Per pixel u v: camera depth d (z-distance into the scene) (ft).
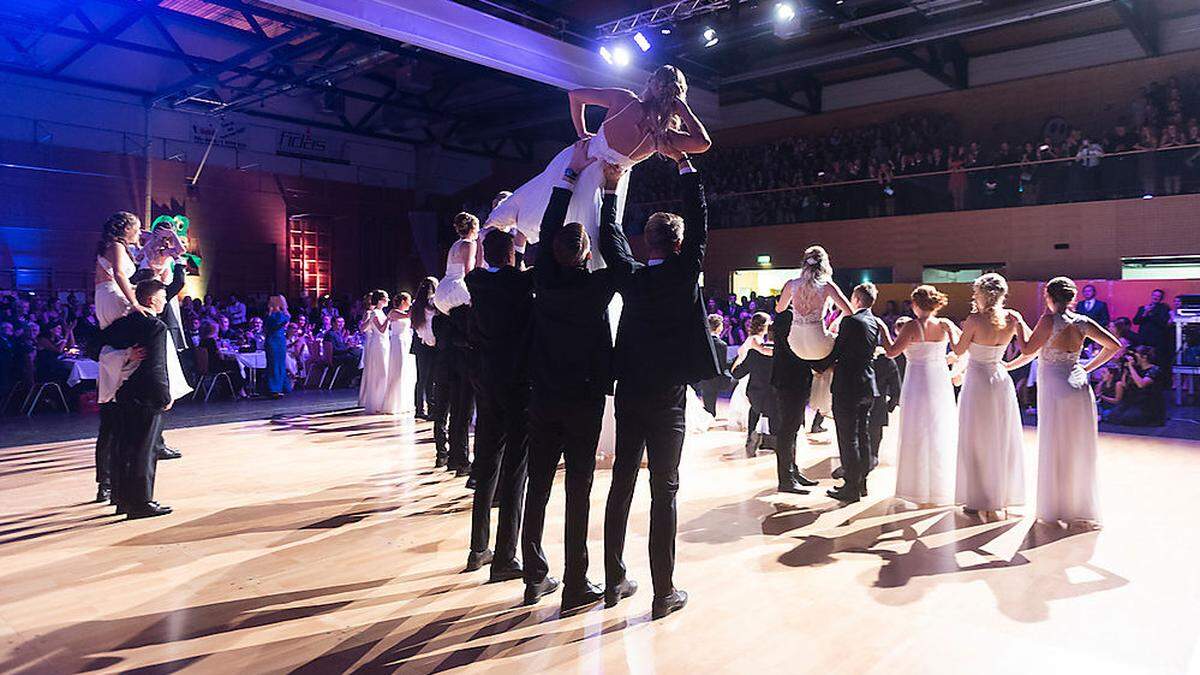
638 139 10.86
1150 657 9.07
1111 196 41.65
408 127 65.21
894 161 50.01
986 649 9.29
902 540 13.84
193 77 48.47
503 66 38.47
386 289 66.18
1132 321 37.63
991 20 41.68
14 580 11.72
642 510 15.71
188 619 10.24
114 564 12.48
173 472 19.86
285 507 16.20
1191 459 22.17
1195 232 39.34
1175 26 46.03
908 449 16.48
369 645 9.45
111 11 49.32
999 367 15.75
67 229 49.55
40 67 48.21
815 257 16.96
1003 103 51.90
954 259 46.34
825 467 20.83
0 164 47.03
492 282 11.14
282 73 56.80
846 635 9.70
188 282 54.65
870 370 16.76
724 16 42.42
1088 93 48.93
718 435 26.35
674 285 9.86
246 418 30.58
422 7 34.73
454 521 15.12
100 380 15.31
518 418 11.43
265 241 58.85
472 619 10.26
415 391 30.71
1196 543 13.70
